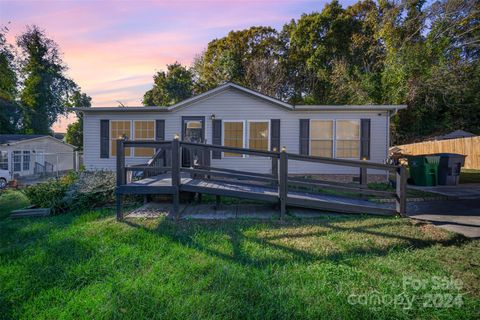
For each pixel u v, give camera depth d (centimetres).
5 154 1861
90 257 330
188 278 276
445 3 1717
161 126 1108
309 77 2577
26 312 230
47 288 267
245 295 244
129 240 385
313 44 2505
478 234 396
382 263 305
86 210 596
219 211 557
